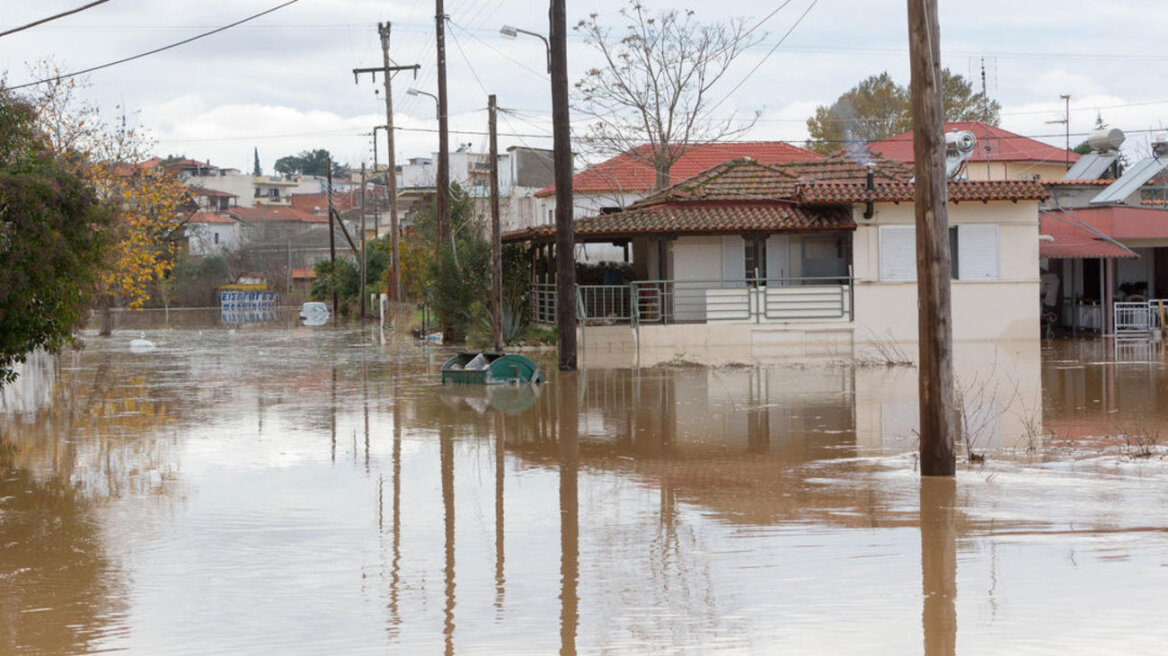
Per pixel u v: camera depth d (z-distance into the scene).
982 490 12.52
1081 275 39.75
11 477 14.39
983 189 33.72
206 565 9.95
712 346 33.34
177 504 12.64
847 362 29.62
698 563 9.73
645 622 8.12
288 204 132.62
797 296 33.62
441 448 16.41
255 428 18.77
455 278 39.34
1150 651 7.24
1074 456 14.67
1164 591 8.54
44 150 21.05
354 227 110.12
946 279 13.15
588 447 16.30
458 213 55.09
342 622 8.26
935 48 12.88
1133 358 28.48
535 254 41.09
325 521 11.69
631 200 54.66
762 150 58.12
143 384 26.73
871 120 72.50
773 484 13.21
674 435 17.27
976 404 20.00
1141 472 13.53
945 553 9.83
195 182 128.25
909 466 14.19
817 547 10.16
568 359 27.53
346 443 17.00
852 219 33.91
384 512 12.10
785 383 24.47
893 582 8.95
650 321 34.12
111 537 11.05
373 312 63.84
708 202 35.19
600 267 39.91
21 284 17.75
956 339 34.28
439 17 40.31
